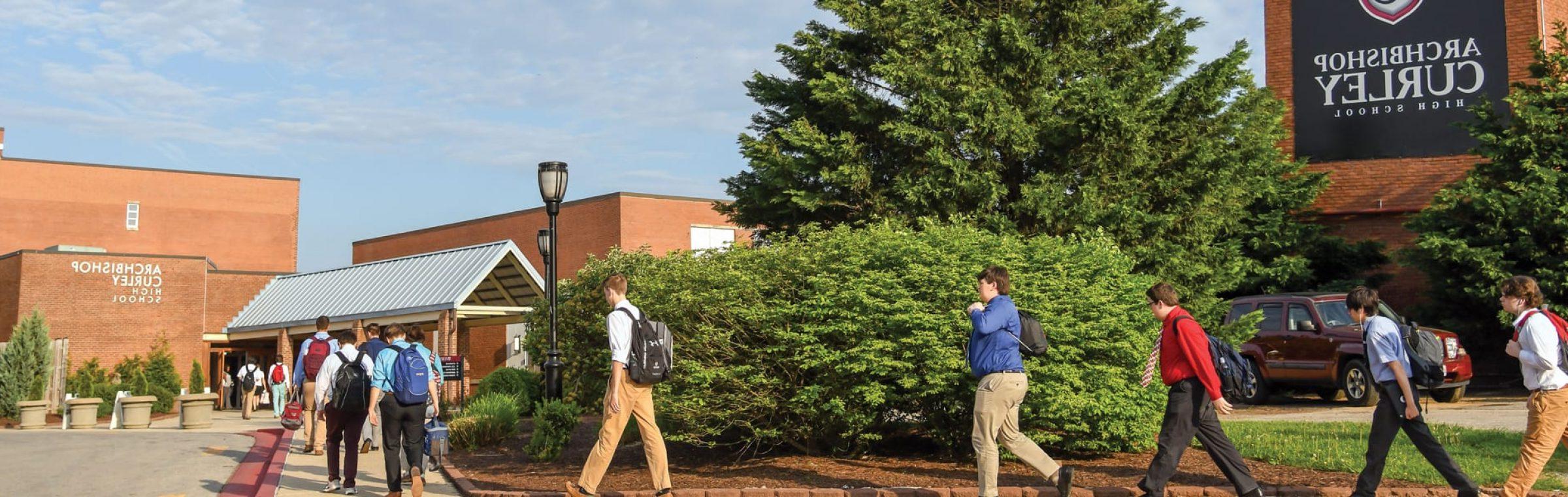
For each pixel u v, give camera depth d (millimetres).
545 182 14648
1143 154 16828
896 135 17188
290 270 56719
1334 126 24375
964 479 9578
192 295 37656
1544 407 7789
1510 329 20516
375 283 32469
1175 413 8062
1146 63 17266
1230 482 8781
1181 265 17141
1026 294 10102
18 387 28250
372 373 9453
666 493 8609
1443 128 23469
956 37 17516
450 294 27297
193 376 36188
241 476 11828
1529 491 8531
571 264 42750
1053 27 17797
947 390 10023
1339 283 22219
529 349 19703
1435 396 17969
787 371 10398
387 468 9492
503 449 13586
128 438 17094
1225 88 16953
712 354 10367
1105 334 10328
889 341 9969
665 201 41844
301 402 13609
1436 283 20828
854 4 18641
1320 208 24234
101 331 36000
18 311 34844
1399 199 23625
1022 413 10141
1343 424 13180
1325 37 24609
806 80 19625
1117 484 9117
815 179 18562
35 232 50562
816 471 10109
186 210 54188
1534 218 19000
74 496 10406
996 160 17312
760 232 20062
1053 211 16594
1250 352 18859
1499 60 23141
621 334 8469
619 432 8500
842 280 10328
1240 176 18375
